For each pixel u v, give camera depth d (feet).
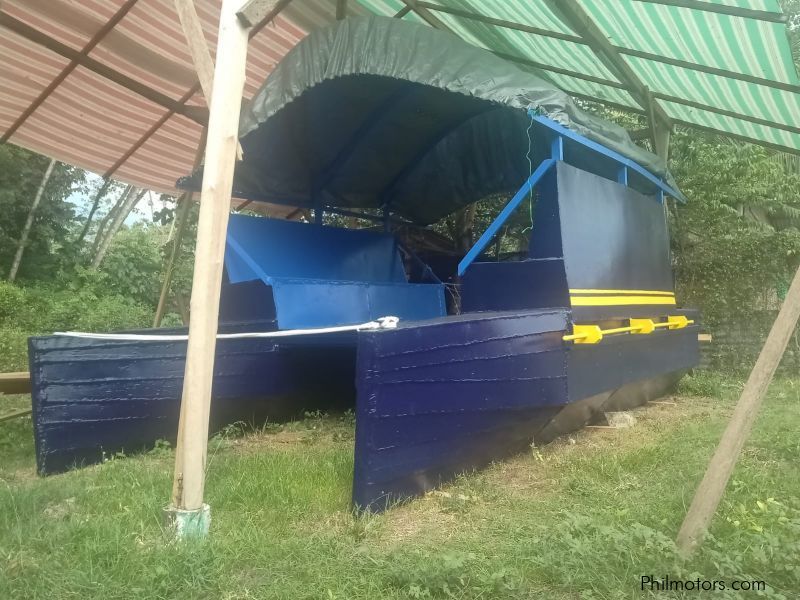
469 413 13.99
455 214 33.27
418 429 13.10
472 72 15.96
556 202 16.94
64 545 10.39
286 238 21.88
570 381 16.01
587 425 20.26
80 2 21.38
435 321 13.89
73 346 16.38
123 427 17.20
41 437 15.81
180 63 24.57
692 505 10.15
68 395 16.25
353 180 26.21
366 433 12.23
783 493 12.73
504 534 11.18
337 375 21.95
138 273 56.54
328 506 12.72
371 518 12.00
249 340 19.36
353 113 22.04
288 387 20.59
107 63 24.35
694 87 23.00
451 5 22.06
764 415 20.76
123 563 9.72
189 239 45.68
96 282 53.31
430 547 10.73
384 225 28.32
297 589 9.21
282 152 22.89
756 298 33.22
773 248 32.63
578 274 17.01
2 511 11.90
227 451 17.47
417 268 27.43
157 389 17.63
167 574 9.34
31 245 53.16
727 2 16.15
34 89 25.26
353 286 19.92
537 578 9.43
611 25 19.40
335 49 16.47
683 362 24.68
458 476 14.62
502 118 22.70
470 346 13.89
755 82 20.70
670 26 18.47
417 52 15.99
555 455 16.83
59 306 44.88
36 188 53.26
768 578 9.10
